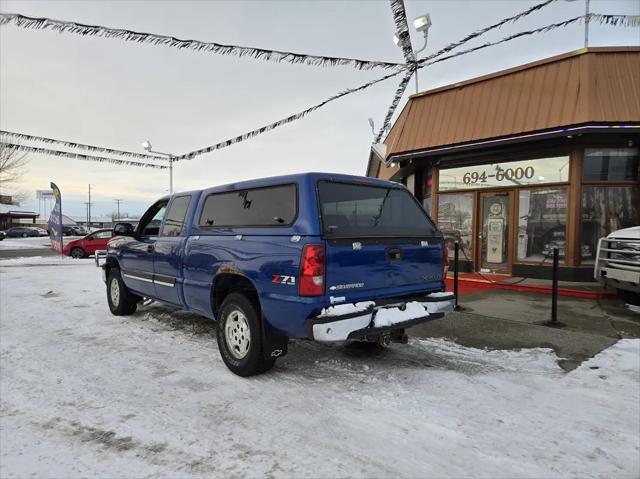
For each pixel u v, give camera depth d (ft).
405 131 35.60
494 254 32.86
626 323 19.27
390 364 14.70
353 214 13.16
